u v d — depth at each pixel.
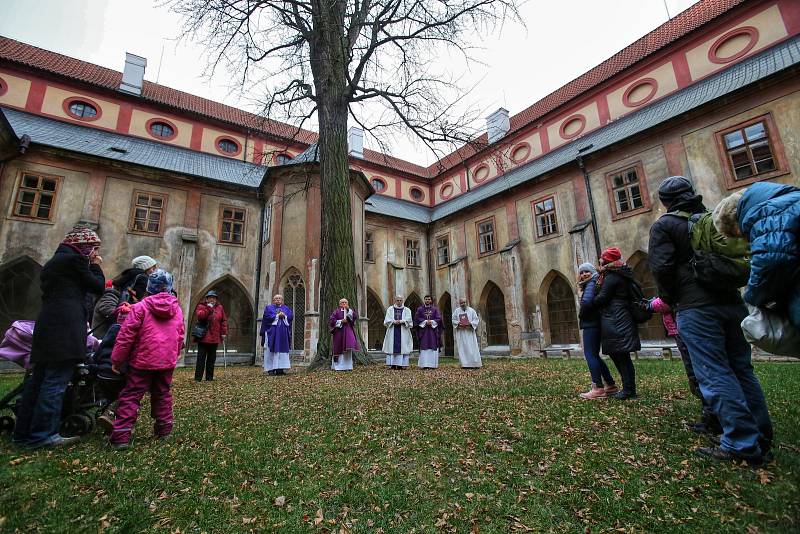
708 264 2.54
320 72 11.14
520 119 23.22
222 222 16.86
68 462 2.79
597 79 19.39
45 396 3.17
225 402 5.11
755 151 11.23
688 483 2.29
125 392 3.29
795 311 1.92
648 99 16.36
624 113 17.11
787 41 12.73
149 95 20.14
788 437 2.86
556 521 1.99
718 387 2.56
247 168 19.02
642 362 9.70
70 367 3.33
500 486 2.40
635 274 13.64
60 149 13.59
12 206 12.85
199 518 2.06
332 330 9.25
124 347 3.23
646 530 1.87
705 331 2.65
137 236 14.78
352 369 9.23
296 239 15.24
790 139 10.57
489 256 18.64
